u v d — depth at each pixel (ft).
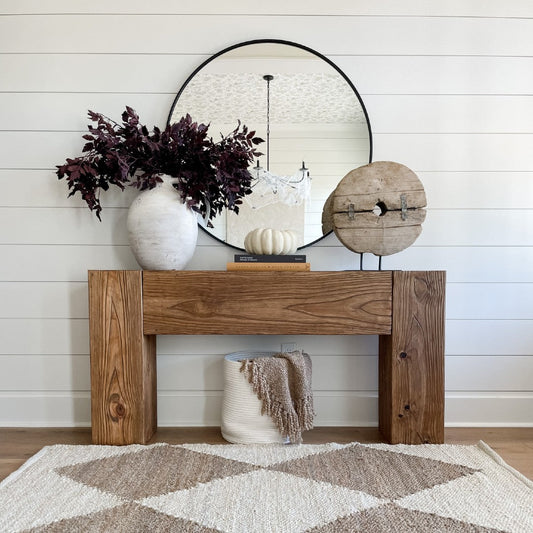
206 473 4.49
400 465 4.69
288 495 4.05
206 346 6.24
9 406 6.19
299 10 6.14
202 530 3.52
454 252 6.28
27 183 6.13
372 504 3.91
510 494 4.10
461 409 6.28
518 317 6.28
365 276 5.24
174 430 6.00
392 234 5.46
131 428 5.27
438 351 5.28
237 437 5.37
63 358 6.20
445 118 6.22
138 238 5.34
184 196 5.36
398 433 5.31
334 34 6.16
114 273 5.20
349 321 5.24
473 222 6.27
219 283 5.21
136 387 5.26
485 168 6.25
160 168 5.54
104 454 4.98
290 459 4.84
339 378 6.29
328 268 6.26
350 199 5.47
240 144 5.47
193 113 6.12
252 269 5.38
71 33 6.07
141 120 6.15
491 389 6.28
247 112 6.15
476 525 3.60
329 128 6.18
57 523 3.62
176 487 4.20
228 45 6.15
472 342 6.28
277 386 5.26
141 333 5.22
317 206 6.17
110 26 6.09
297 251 6.23
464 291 6.29
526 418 6.28
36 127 6.10
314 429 6.07
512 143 6.25
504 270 6.30
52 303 6.18
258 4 6.12
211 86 6.13
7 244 6.15
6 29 6.06
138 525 3.59
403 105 6.21
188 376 6.23
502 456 5.09
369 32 6.16
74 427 6.15
